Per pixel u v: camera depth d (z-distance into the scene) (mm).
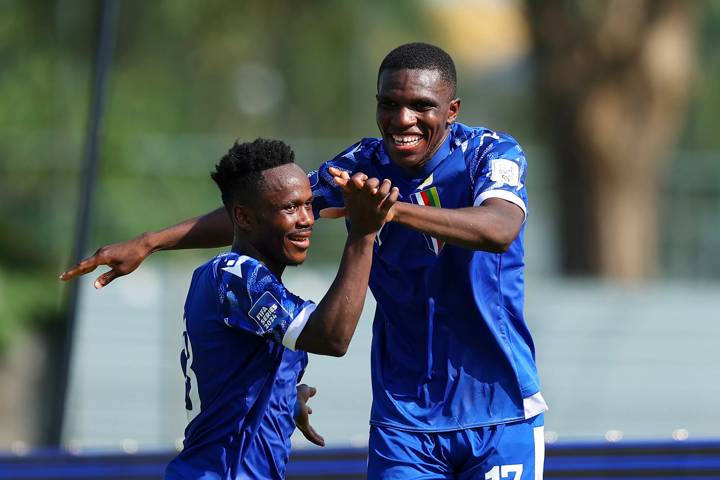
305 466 21484
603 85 55938
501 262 14180
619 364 38094
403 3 63219
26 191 53312
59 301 50375
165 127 59969
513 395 14367
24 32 54625
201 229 14898
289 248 13016
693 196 55188
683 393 37750
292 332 12531
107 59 24422
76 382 36719
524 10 56594
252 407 13164
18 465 22109
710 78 65875
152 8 57531
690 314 38188
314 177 14602
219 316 12930
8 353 48031
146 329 37344
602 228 57125
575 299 38906
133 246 14539
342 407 37062
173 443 36281
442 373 14328
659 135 56844
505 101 81188
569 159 57125
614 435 28781
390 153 13750
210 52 61969
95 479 22172
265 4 59875
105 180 53000
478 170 13727
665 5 56188
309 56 64500
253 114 66812
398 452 14383
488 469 14391
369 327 37469
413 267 14023
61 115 54312
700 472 20344
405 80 13391
